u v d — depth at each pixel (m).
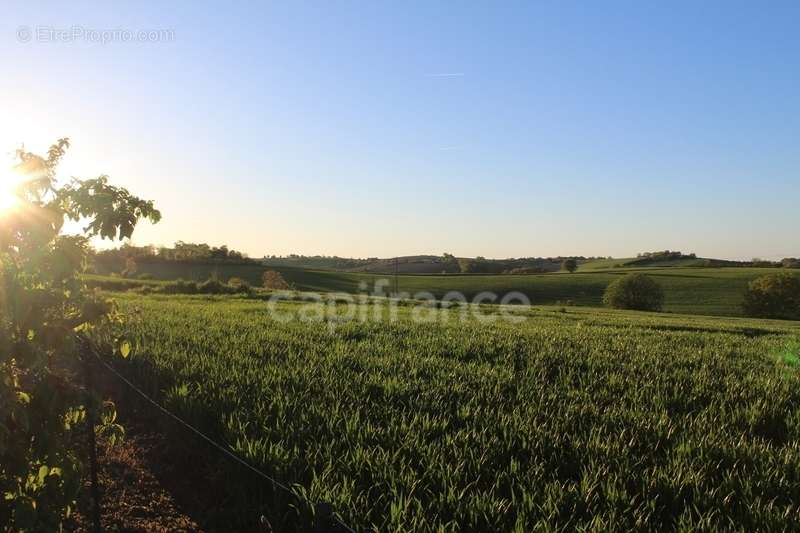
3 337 3.96
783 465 7.49
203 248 109.19
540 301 91.12
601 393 11.66
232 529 6.75
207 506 7.36
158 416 10.29
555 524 5.77
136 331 17.72
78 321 4.44
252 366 12.81
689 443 8.16
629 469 7.18
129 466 8.43
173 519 6.97
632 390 12.11
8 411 3.96
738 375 14.94
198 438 9.00
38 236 4.19
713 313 83.69
